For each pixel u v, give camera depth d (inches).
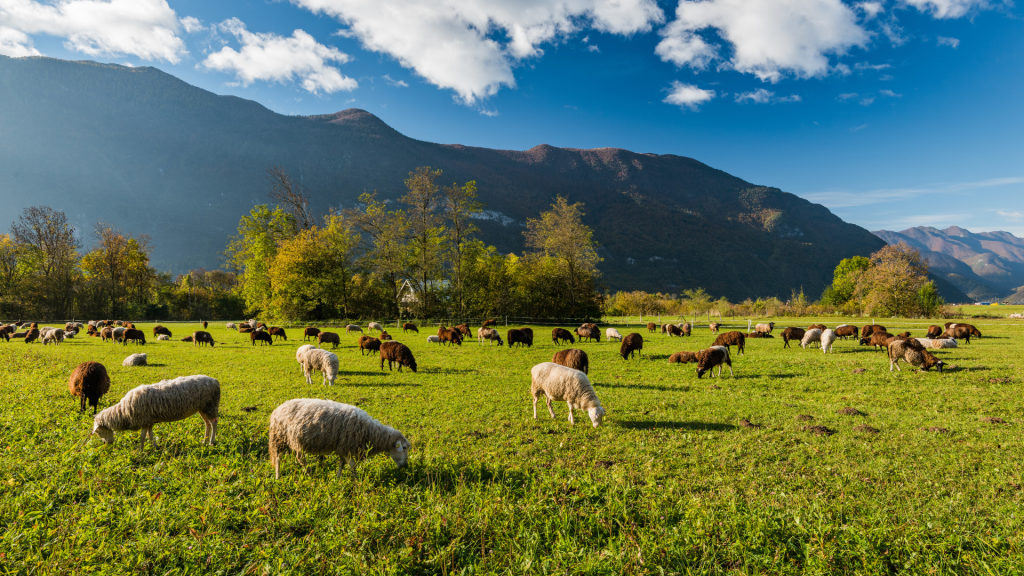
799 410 474.6
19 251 2733.8
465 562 190.2
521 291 2447.1
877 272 2571.4
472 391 588.7
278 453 278.2
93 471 260.4
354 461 288.7
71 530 195.8
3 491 231.3
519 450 353.4
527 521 220.5
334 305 2546.8
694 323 2150.6
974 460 318.3
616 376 705.0
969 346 981.8
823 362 791.1
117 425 312.3
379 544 197.8
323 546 193.5
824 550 193.8
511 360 914.1
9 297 2495.1
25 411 400.5
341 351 1074.1
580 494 249.8
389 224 2314.2
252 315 3117.6
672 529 210.2
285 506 227.3
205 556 185.2
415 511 226.2
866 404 498.3
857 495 268.1
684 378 679.7
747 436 382.0
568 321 2348.7
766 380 645.9
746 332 1393.9
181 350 1090.7
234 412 457.1
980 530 216.7
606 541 205.3
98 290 2822.3
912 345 688.4
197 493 240.5
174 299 3390.7
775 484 283.4
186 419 399.9
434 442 372.8
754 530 208.2
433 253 2268.7
